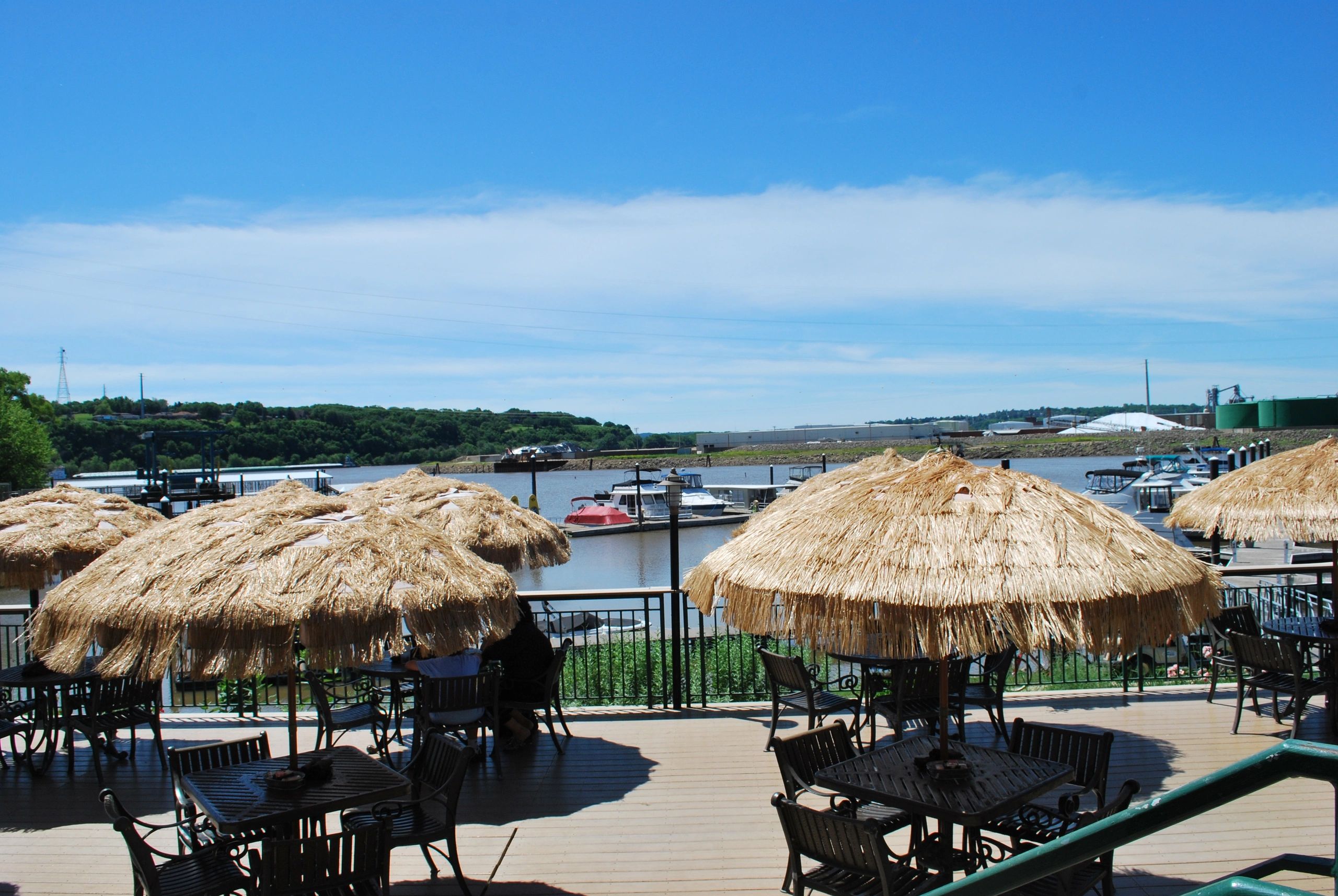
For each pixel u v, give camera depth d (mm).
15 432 53062
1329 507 7066
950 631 4016
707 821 6035
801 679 7043
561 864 5461
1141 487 32875
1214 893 1787
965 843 4824
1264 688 7590
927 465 4914
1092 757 4926
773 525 5047
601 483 108500
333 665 4484
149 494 44219
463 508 9680
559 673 7785
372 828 4211
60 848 5824
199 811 5680
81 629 4559
